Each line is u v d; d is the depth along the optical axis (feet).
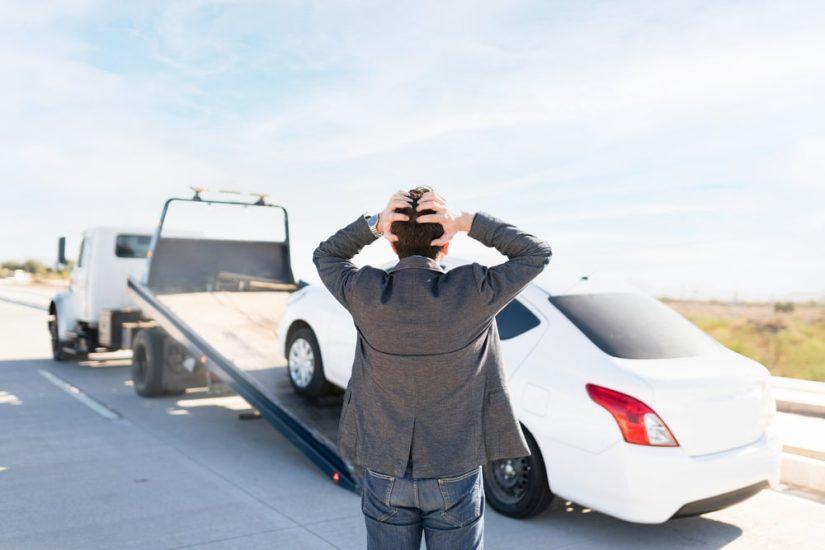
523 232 6.59
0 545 13.34
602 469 13.16
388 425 6.46
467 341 6.32
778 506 16.94
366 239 7.18
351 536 14.10
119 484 17.30
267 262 31.22
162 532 14.15
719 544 14.39
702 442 13.10
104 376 34.35
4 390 30.27
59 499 16.06
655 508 12.67
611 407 13.12
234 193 29.22
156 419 24.94
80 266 34.78
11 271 185.68
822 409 23.68
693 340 15.56
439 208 6.66
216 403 28.07
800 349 48.52
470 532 6.47
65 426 23.61
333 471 17.08
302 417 18.66
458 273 6.44
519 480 15.21
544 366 14.60
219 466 19.12
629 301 16.47
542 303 15.56
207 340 22.94
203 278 29.55
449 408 6.34
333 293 6.91
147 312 27.07
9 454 19.88
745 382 13.91
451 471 6.33
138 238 34.19
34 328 58.70
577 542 14.24
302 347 20.35
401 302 6.30
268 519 15.02
